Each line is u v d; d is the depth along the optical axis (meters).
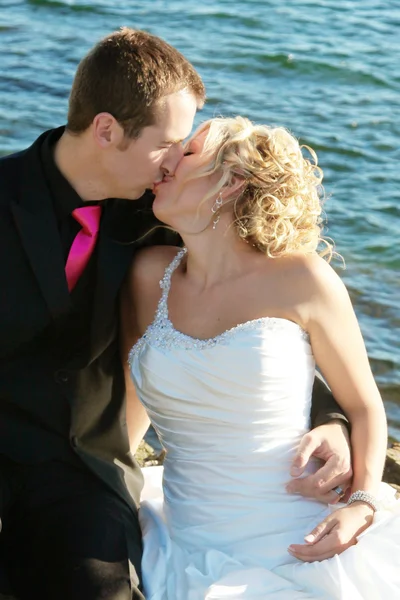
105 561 3.22
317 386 3.69
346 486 3.48
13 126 10.02
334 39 13.84
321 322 3.48
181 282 3.65
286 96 11.77
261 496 3.41
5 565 3.43
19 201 3.47
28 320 3.49
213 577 3.23
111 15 14.40
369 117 11.16
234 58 12.85
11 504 3.53
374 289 7.37
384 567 3.13
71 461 3.60
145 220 3.73
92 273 3.58
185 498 3.53
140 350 3.58
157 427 3.63
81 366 3.55
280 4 15.48
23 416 3.57
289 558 3.31
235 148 3.47
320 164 9.82
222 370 3.39
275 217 3.49
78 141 3.46
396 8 15.80
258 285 3.50
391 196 9.10
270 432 3.43
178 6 15.05
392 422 5.74
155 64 3.37
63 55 12.47
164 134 3.42
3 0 14.82
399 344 6.63
